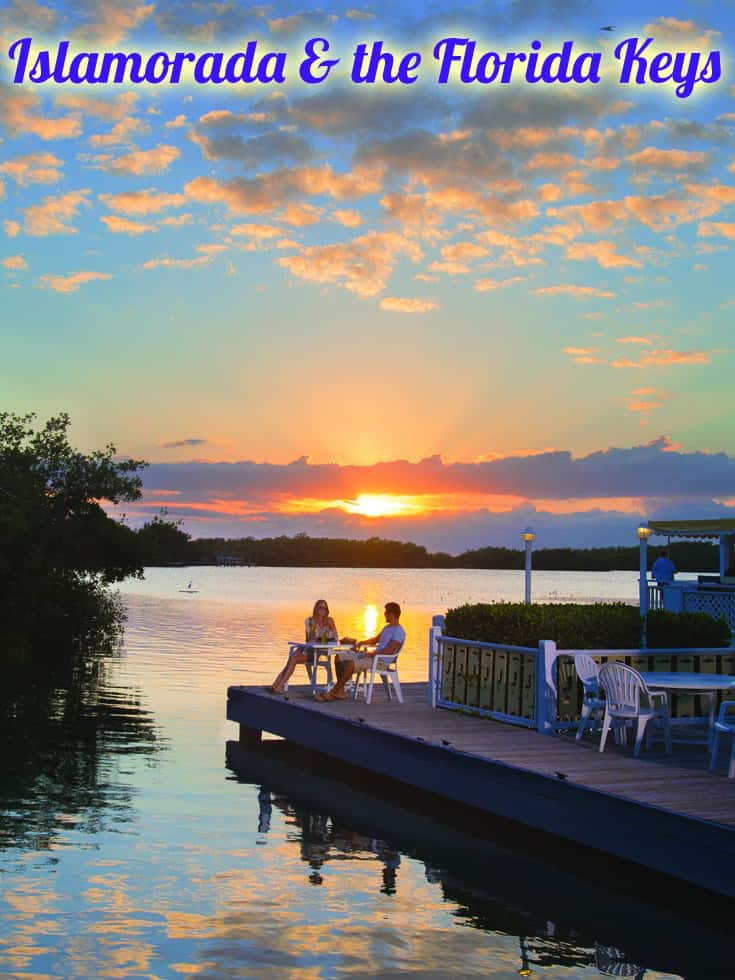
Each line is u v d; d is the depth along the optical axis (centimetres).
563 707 1288
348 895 861
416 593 10850
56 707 1961
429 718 1370
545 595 10138
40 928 761
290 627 4412
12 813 1113
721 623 1404
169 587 10312
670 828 845
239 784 1298
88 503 4519
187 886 872
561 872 952
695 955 746
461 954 734
